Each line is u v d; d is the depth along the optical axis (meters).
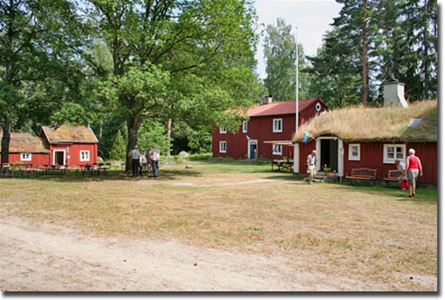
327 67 46.72
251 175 26.61
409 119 21.73
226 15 23.30
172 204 13.02
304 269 6.34
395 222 10.27
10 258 6.84
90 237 8.38
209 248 7.57
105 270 6.21
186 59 26.69
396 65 44.06
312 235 8.70
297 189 18.22
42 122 26.58
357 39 44.06
